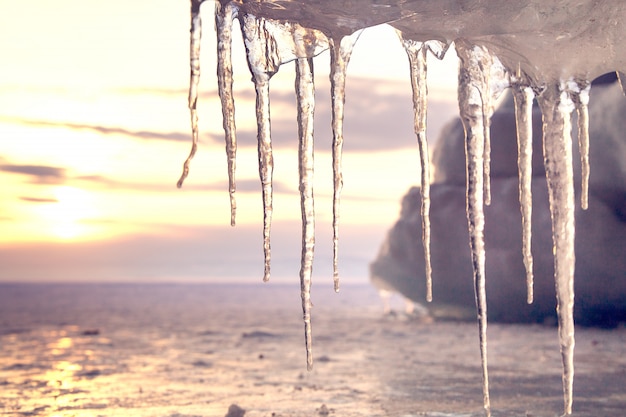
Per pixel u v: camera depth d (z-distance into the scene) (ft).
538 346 50.26
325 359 43.09
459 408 25.48
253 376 35.60
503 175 70.85
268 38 18.70
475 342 54.29
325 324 83.15
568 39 18.89
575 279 64.18
